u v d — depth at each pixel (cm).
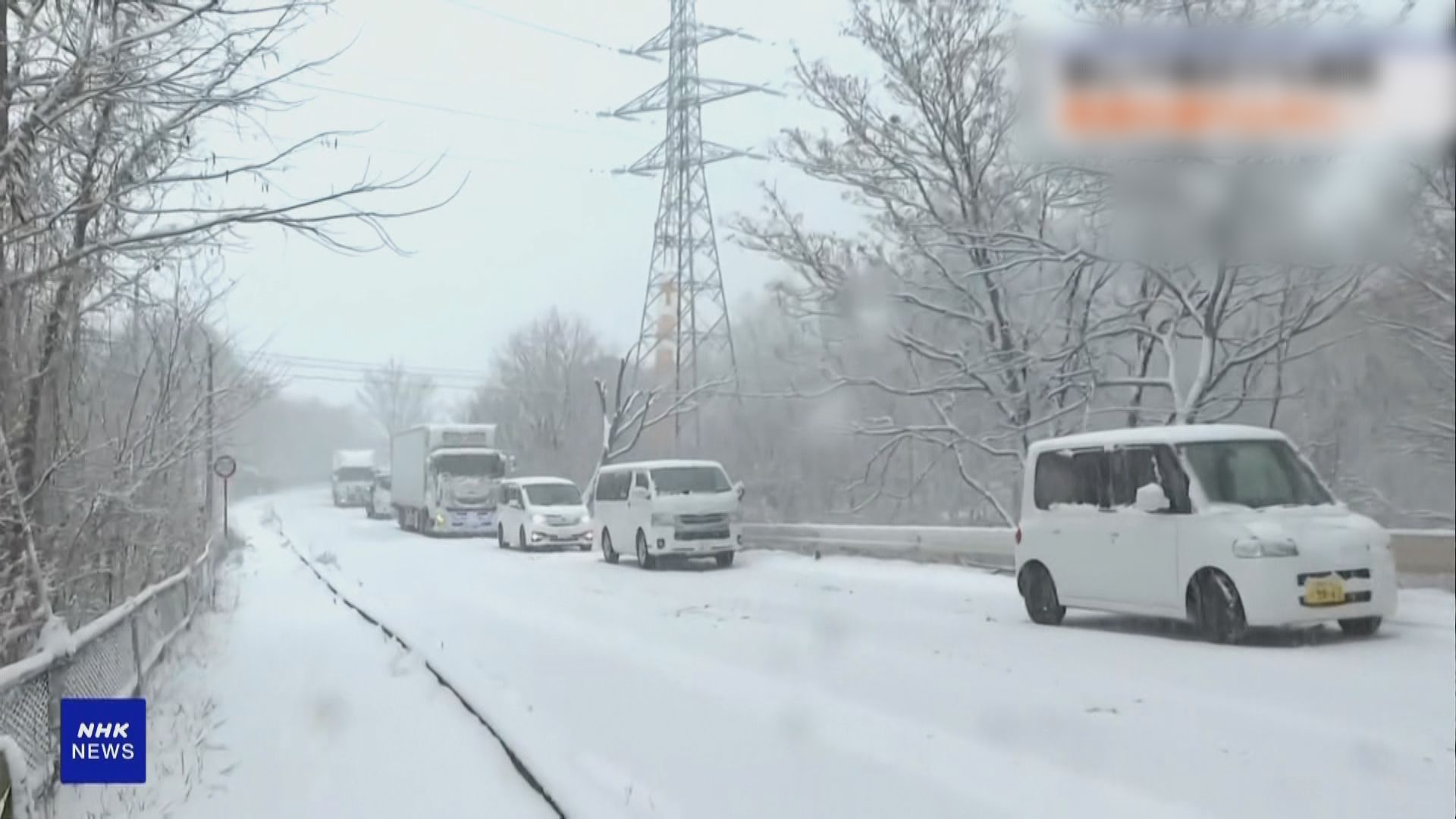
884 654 1118
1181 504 1148
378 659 1142
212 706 896
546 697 932
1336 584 1065
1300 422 2150
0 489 764
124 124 707
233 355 1759
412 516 4122
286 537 3538
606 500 2533
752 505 3184
